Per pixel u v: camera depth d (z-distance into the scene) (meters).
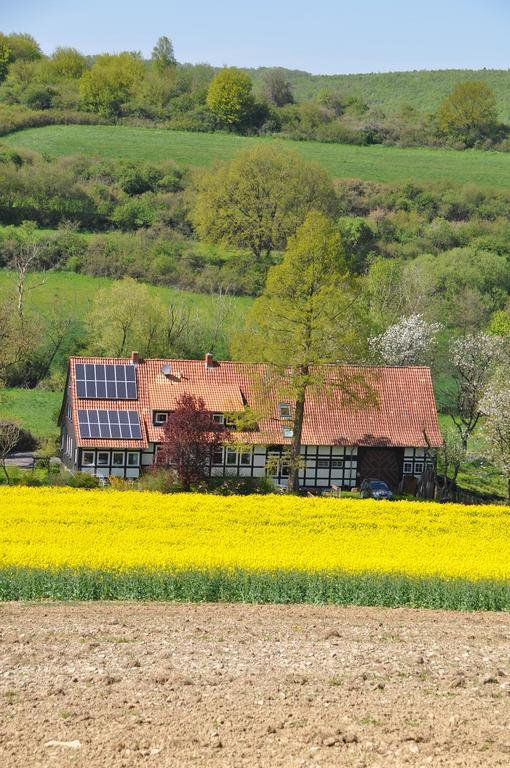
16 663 40.25
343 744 32.62
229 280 171.62
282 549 63.12
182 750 32.12
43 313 151.12
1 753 31.94
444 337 155.38
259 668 40.19
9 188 192.38
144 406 105.38
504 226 198.88
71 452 104.75
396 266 162.62
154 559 56.47
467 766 31.09
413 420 109.25
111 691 37.22
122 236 185.12
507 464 104.00
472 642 45.28
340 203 199.88
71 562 55.19
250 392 107.50
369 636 45.75
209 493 92.94
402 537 71.38
